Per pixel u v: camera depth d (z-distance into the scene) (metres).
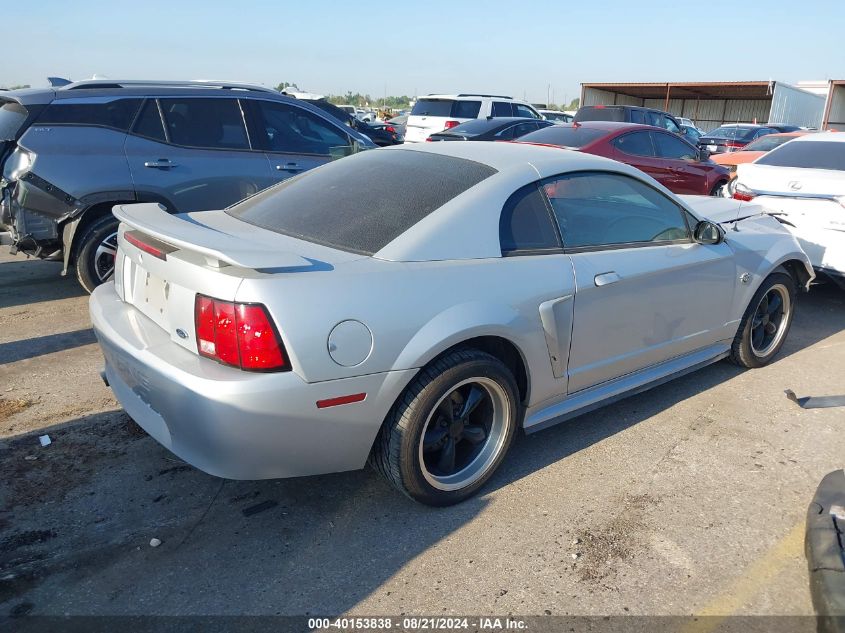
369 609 2.43
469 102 16.12
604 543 2.82
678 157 9.77
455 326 2.74
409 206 3.01
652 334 3.72
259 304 2.40
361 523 2.92
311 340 2.45
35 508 2.93
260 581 2.55
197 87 6.04
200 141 5.95
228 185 6.04
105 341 2.94
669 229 3.87
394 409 2.76
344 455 2.69
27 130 5.24
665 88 31.06
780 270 4.62
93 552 2.68
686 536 2.88
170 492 3.09
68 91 5.46
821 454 3.59
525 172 3.25
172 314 2.66
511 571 2.64
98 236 5.49
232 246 2.55
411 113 16.97
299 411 2.48
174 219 3.03
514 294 2.97
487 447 3.13
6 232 5.43
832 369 4.80
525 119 12.91
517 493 3.17
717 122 35.69
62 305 5.75
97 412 3.82
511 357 3.15
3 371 4.36
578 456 3.52
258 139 6.26
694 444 3.67
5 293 6.10
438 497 2.96
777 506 3.11
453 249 2.89
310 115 6.66
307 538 2.81
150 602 2.43
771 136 14.21
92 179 5.39
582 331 3.30
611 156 9.01
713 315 4.13
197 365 2.50
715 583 2.61
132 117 5.64
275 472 2.60
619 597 2.52
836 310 6.39
